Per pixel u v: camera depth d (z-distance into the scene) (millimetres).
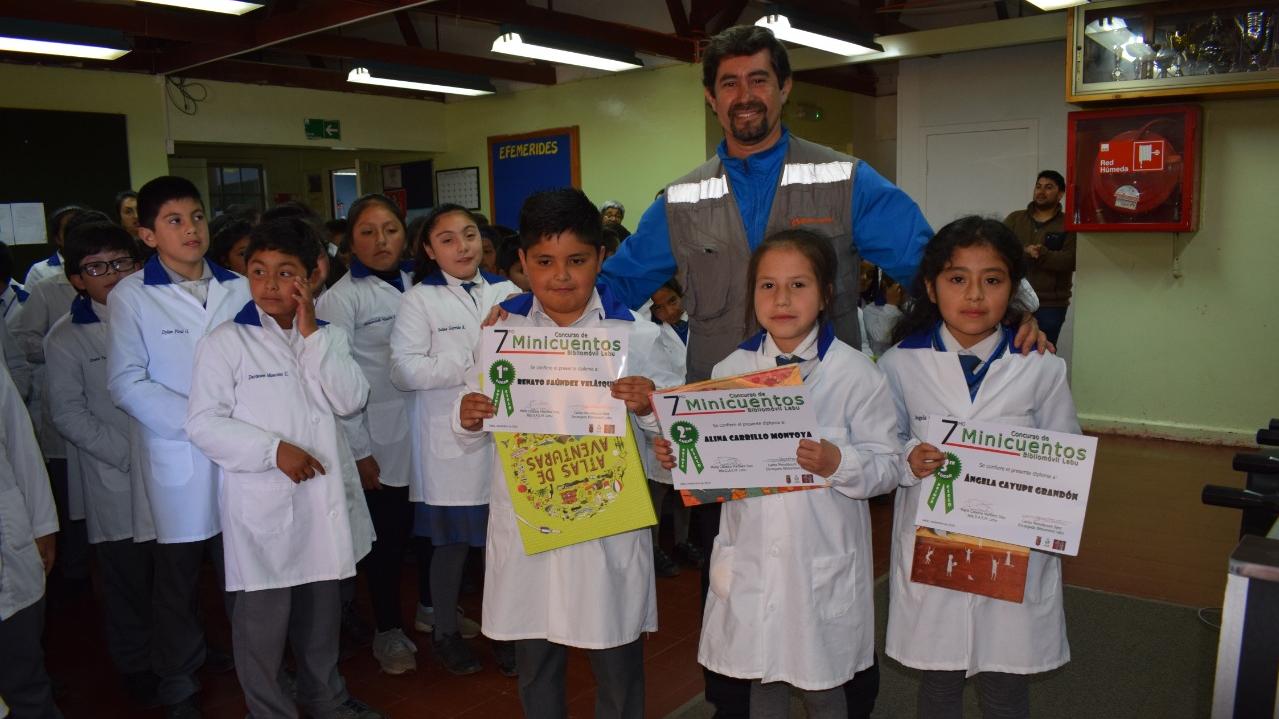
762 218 2074
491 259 3824
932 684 1882
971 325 1776
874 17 6992
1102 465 5055
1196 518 4168
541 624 1884
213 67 7289
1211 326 5387
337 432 2295
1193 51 4715
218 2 4914
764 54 1979
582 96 7984
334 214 10375
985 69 6605
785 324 1730
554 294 1854
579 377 1766
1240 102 5094
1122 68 4926
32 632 1982
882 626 3049
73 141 6707
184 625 2523
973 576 1716
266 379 2199
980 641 1757
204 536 2420
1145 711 2475
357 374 2326
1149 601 3236
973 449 1708
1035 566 1742
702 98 7211
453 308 2703
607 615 1828
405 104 8688
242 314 2232
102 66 6762
